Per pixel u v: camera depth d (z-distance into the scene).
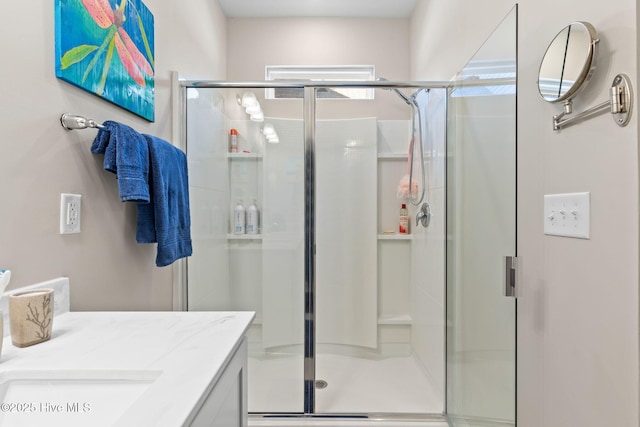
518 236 1.23
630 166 0.76
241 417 0.93
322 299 2.43
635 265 0.75
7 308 0.81
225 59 2.94
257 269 2.08
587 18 0.90
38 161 0.92
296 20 2.99
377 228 2.39
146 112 1.50
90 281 1.14
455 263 1.81
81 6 1.05
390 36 2.98
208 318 0.99
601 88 0.85
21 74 0.86
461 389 1.73
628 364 0.77
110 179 1.25
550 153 1.06
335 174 2.36
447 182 1.92
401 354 2.40
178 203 1.50
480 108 1.47
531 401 1.15
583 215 0.91
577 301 0.94
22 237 0.87
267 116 2.07
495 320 1.36
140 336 0.84
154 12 1.62
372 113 2.28
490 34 1.45
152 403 0.54
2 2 0.81
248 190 2.08
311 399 1.93
